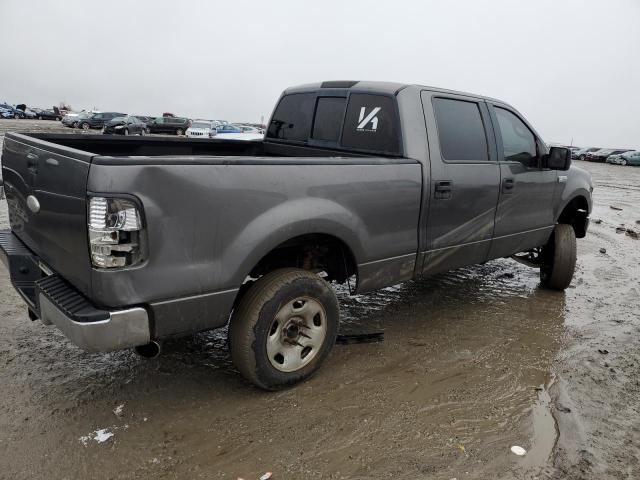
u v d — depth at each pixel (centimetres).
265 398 319
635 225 1095
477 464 266
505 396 335
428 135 382
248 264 284
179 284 262
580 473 264
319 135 448
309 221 305
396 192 355
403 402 321
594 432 301
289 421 296
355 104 414
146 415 296
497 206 443
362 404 317
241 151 509
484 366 376
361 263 348
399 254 372
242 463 260
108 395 315
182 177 253
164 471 252
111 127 3625
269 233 288
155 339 269
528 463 270
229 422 293
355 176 329
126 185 237
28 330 394
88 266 246
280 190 293
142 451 265
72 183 247
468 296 532
